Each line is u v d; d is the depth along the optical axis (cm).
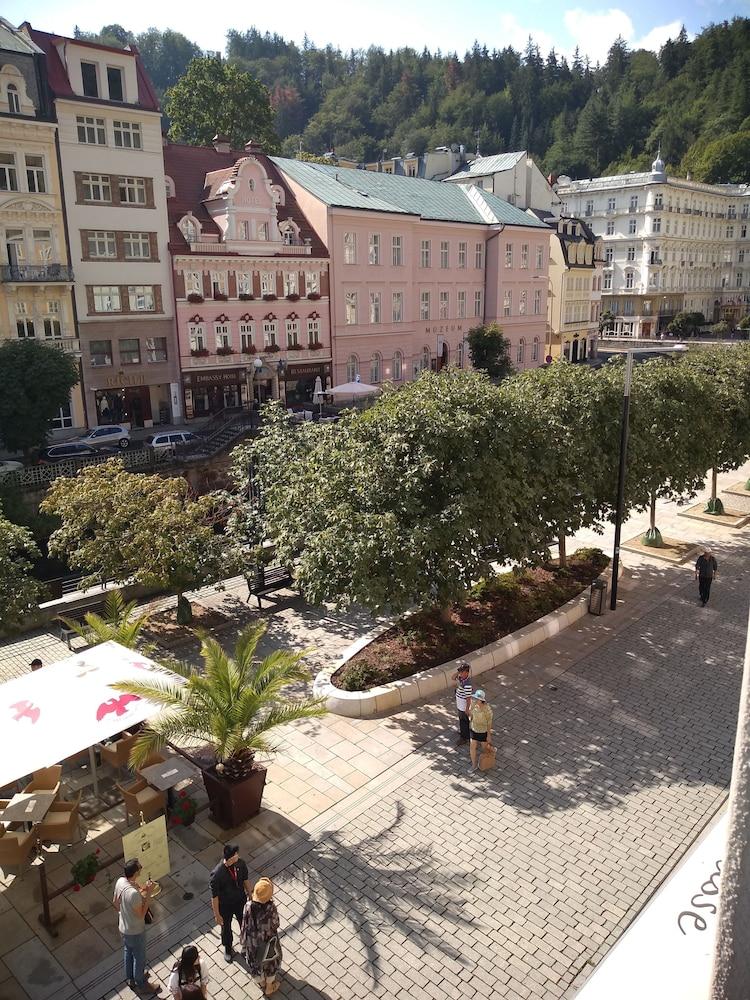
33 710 1146
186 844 1165
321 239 4916
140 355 4319
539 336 6712
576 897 1044
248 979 922
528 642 1819
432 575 1583
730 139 10794
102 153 3994
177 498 2020
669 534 2744
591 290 7900
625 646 1834
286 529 1725
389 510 1562
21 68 3691
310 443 1977
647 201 9150
